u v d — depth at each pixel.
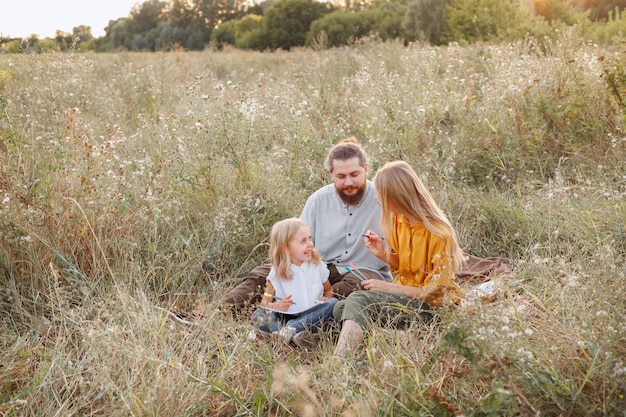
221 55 18.42
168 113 8.49
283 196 5.72
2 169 4.81
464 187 5.98
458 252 4.03
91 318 3.96
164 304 4.41
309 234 4.39
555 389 2.76
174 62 14.90
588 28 12.77
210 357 3.60
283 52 20.69
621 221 4.66
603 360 2.93
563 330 3.27
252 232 5.27
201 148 6.29
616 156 5.62
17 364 3.44
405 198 3.91
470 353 2.71
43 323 3.98
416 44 12.27
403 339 3.58
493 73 8.49
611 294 3.41
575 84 6.61
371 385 3.01
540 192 5.58
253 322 4.12
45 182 4.80
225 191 5.62
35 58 8.48
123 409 2.99
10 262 4.34
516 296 3.87
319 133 6.99
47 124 7.17
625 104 5.95
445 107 7.23
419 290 3.92
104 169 5.22
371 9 36.12
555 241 4.74
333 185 4.89
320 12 42.28
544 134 6.41
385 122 6.84
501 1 16.34
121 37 70.00
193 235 5.12
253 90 8.40
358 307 3.82
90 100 8.98
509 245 5.14
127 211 4.91
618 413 2.65
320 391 3.14
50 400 3.20
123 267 4.46
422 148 6.61
